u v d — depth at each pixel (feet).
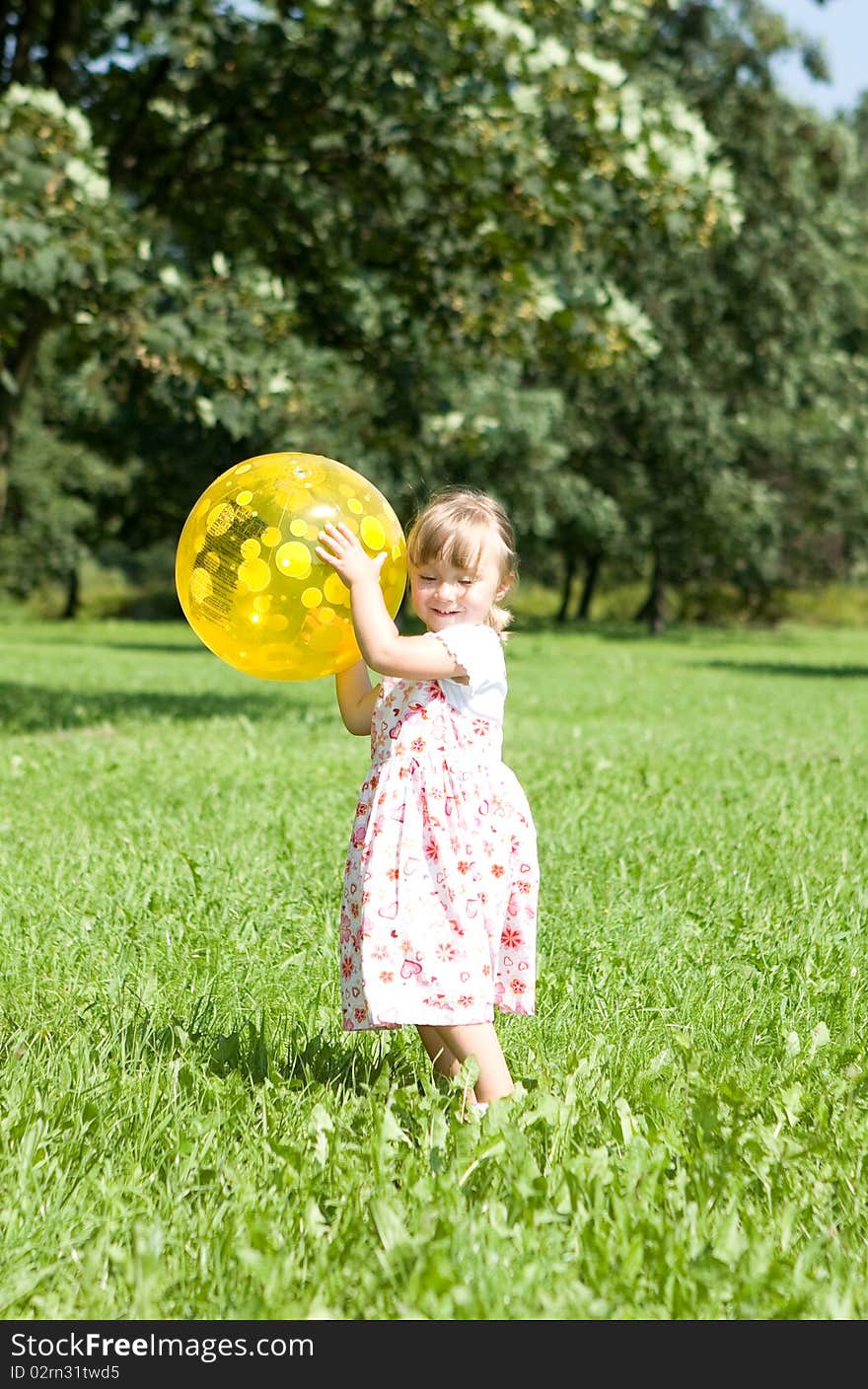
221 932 14.56
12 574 151.53
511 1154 8.48
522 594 182.39
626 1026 11.99
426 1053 10.68
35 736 34.19
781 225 98.68
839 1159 9.00
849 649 111.34
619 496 110.01
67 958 13.60
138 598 168.14
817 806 24.25
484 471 87.76
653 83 75.97
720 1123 9.22
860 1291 7.40
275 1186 8.41
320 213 43.09
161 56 41.81
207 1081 10.13
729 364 106.42
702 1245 7.65
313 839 19.86
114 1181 8.53
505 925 10.33
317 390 39.78
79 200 33.60
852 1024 12.34
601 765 28.66
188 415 37.22
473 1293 7.08
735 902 16.72
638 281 92.73
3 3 43.73
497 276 40.93
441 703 10.21
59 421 114.62
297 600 10.18
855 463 116.26
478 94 37.55
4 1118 9.29
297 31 39.19
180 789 24.61
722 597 150.92
